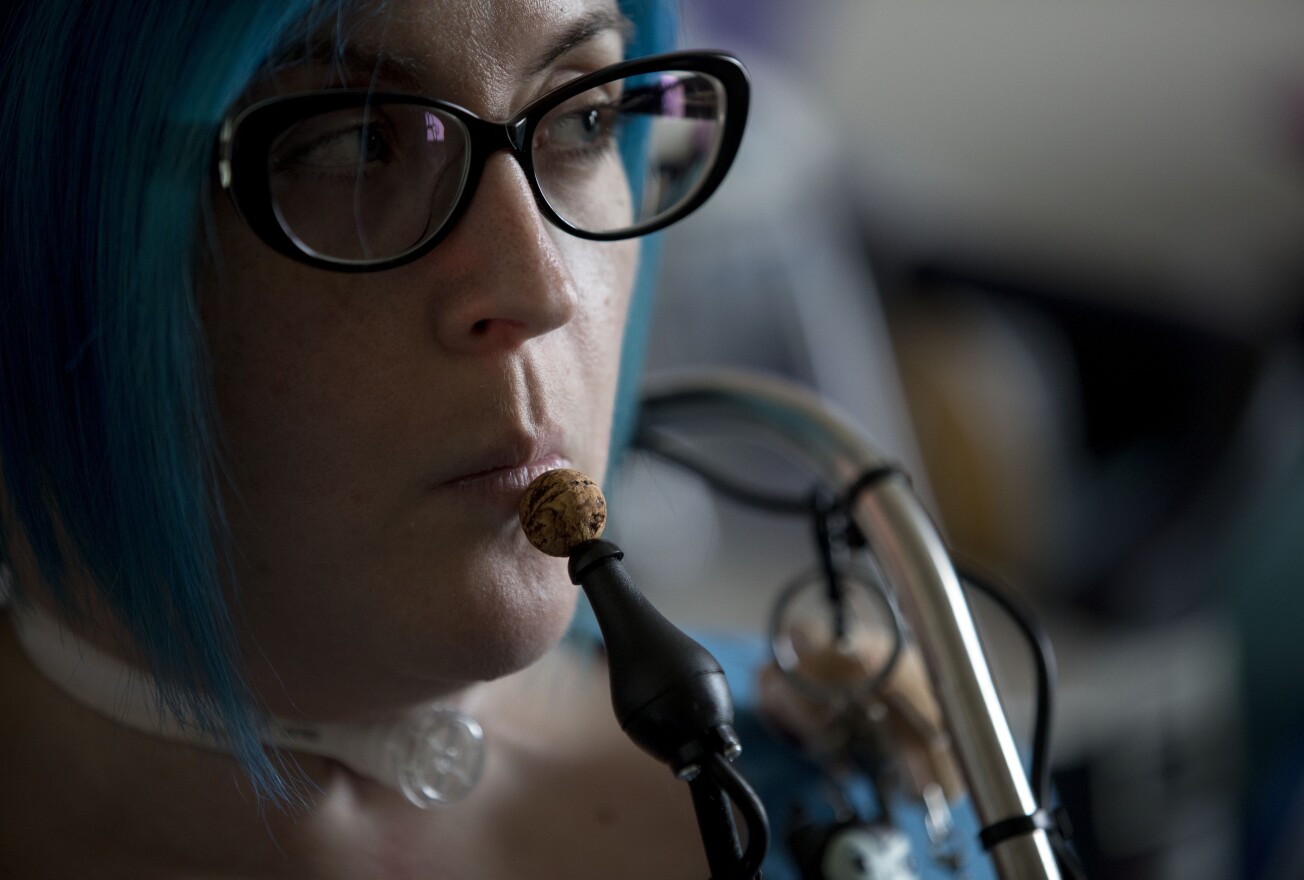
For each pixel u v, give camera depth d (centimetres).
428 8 53
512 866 64
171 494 53
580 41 56
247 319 54
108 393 53
